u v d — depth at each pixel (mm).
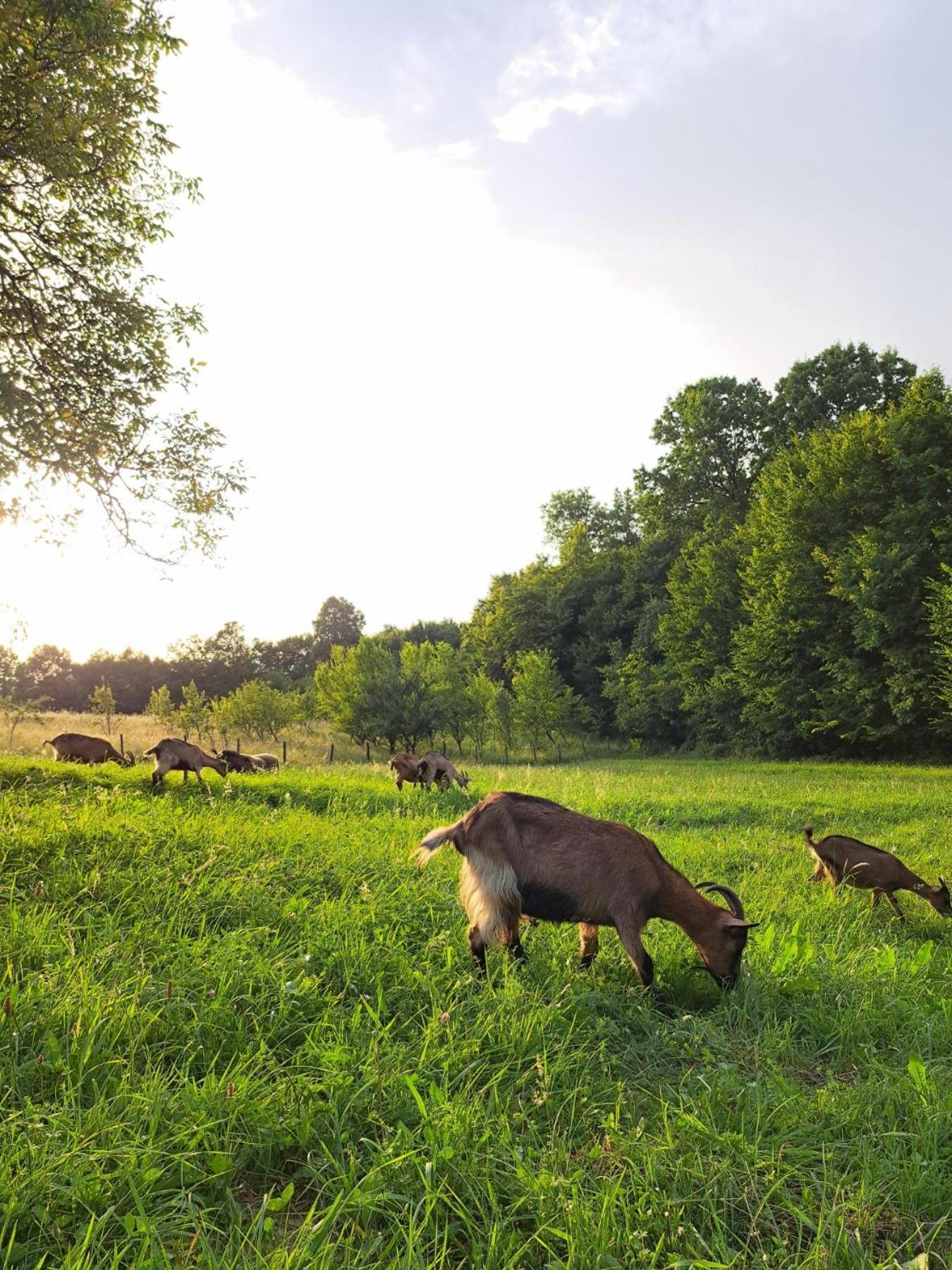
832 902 8281
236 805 10367
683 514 51406
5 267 9203
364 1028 4137
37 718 29484
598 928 6066
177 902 5441
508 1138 3230
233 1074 3486
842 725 34594
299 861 6941
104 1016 3770
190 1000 4172
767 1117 3623
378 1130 3352
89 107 9117
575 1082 3881
